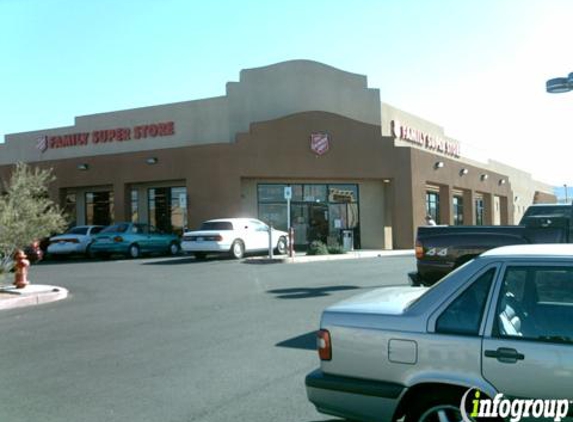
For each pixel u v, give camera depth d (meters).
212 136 31.64
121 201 31.06
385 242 31.73
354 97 33.06
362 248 31.28
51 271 20.48
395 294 5.18
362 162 30.53
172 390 6.30
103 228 28.05
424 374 4.04
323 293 13.19
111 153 33.31
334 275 16.83
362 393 4.23
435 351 4.02
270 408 5.68
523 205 64.75
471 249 9.57
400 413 4.18
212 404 5.83
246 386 6.39
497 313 3.94
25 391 6.40
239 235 23.78
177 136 32.38
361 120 33.09
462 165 39.12
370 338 4.27
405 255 26.41
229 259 23.42
